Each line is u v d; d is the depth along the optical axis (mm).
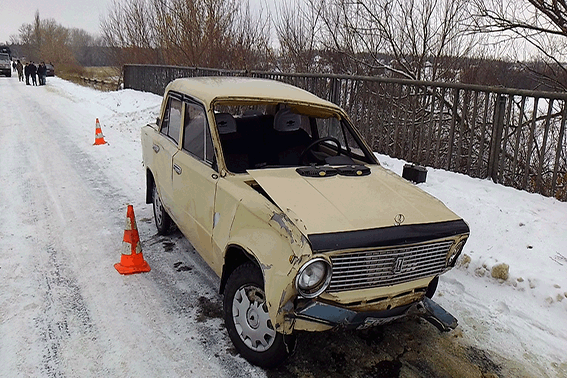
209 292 4152
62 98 23781
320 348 3406
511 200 5441
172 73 17672
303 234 2602
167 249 5062
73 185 7516
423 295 3201
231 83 4383
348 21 11180
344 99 8250
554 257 4453
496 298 4160
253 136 4352
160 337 3457
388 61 10984
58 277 4340
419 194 3449
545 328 3758
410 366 3260
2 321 3584
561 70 8164
